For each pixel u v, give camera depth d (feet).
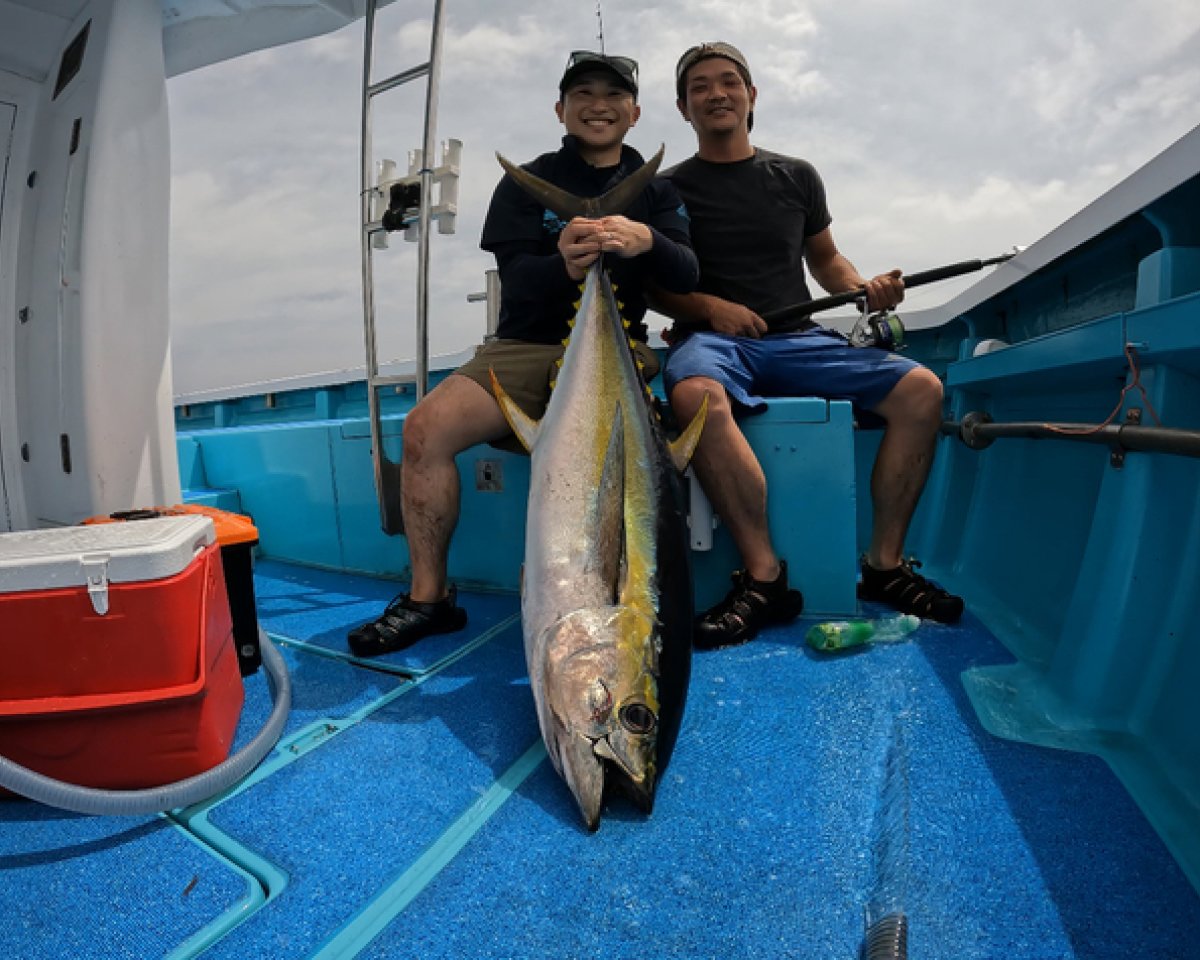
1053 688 5.66
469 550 9.38
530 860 4.09
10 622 4.61
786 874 3.92
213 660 5.19
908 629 7.13
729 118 9.03
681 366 7.64
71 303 8.17
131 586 4.67
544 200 7.20
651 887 3.85
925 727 5.35
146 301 8.30
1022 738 5.15
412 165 8.79
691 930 3.56
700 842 4.21
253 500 12.03
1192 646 4.82
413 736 5.55
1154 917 3.53
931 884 3.79
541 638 5.11
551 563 5.36
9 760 4.30
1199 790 4.30
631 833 4.31
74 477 8.35
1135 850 3.98
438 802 4.69
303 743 5.48
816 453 7.63
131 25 8.13
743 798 4.62
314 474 10.86
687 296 8.77
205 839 4.36
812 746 5.17
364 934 3.58
